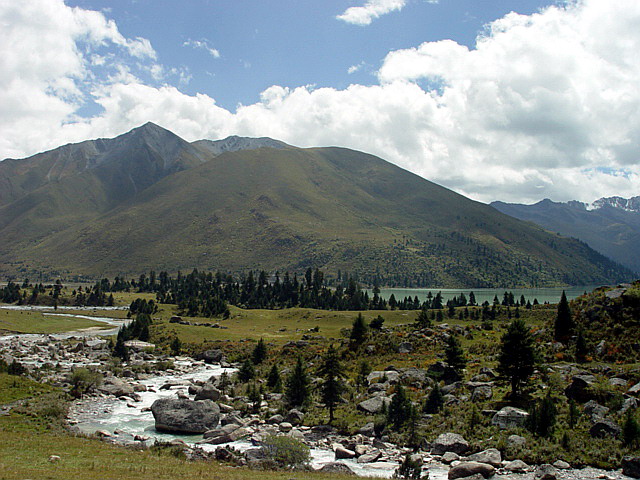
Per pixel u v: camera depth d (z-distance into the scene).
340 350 110.38
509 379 62.59
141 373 102.44
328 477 39.00
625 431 47.41
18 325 175.38
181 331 156.62
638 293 80.56
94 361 117.06
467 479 42.09
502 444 49.88
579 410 55.09
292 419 65.50
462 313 185.88
